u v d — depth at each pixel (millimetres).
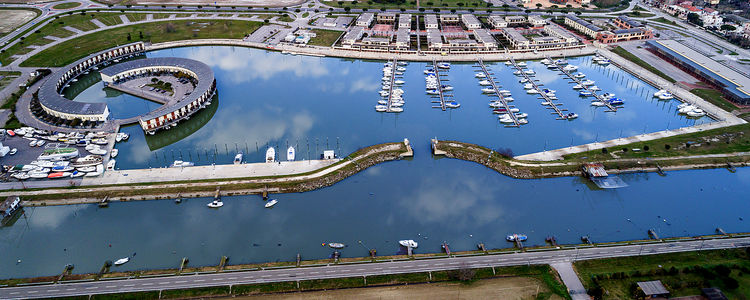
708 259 135000
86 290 124938
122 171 178625
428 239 148875
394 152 194750
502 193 173125
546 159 189875
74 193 164625
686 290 123375
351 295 124938
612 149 195875
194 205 163000
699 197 169500
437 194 172500
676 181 177750
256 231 151750
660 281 125250
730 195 170250
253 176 176250
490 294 124688
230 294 124875
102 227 153000
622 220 158125
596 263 134375
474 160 191500
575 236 150000
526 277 130375
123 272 131500
